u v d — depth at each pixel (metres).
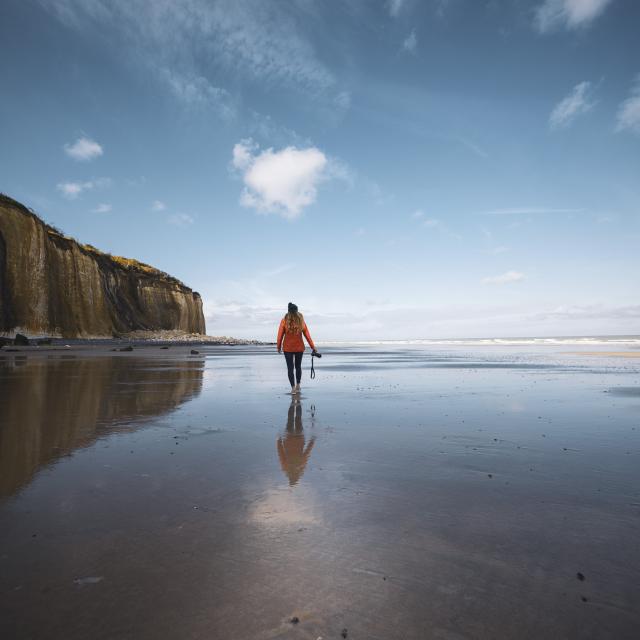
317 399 6.77
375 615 1.45
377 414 5.41
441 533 2.06
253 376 11.00
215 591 1.58
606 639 1.34
